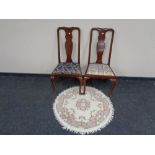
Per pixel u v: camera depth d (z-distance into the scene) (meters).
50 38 2.37
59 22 2.23
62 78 2.69
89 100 2.32
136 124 2.02
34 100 2.32
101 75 2.18
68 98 2.35
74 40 2.37
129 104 2.29
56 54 2.52
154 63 2.53
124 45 2.38
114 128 1.97
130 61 2.53
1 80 2.67
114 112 2.16
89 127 1.97
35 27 2.28
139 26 2.21
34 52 2.52
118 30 2.25
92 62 2.55
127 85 2.62
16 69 2.72
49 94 2.42
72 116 2.10
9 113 2.12
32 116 2.09
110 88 2.54
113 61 2.54
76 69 2.28
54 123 2.01
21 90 2.48
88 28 2.26
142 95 2.44
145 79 2.71
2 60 2.63
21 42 2.43
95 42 2.37
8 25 2.28
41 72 2.74
